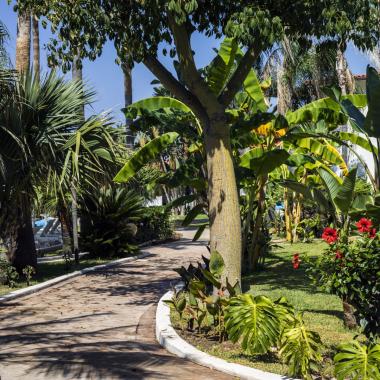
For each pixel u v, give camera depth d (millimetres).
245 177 13570
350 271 6934
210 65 12039
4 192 14555
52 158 14414
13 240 15727
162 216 27484
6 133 14164
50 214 26234
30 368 7148
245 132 13094
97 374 6867
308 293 12047
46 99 14633
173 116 14086
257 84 14547
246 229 15938
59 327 9703
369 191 21953
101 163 15258
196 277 11086
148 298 12641
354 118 12031
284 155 12914
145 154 14680
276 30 9414
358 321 7379
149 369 7066
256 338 6754
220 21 11188
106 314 10867
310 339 6289
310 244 22422
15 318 10500
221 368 6902
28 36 21391
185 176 14203
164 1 9383
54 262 19328
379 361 5496
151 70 10766
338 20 10211
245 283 13859
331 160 16016
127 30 10391
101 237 20453
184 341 8125
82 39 10977
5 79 14250
